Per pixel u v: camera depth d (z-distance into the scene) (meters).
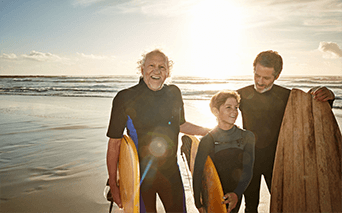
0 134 5.97
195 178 1.92
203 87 28.95
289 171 2.16
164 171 2.00
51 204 2.71
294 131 2.19
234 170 1.95
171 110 2.08
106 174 3.53
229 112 1.89
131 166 1.85
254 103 2.22
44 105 12.12
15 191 3.03
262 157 2.22
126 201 1.94
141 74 2.11
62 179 3.38
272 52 2.05
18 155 4.41
